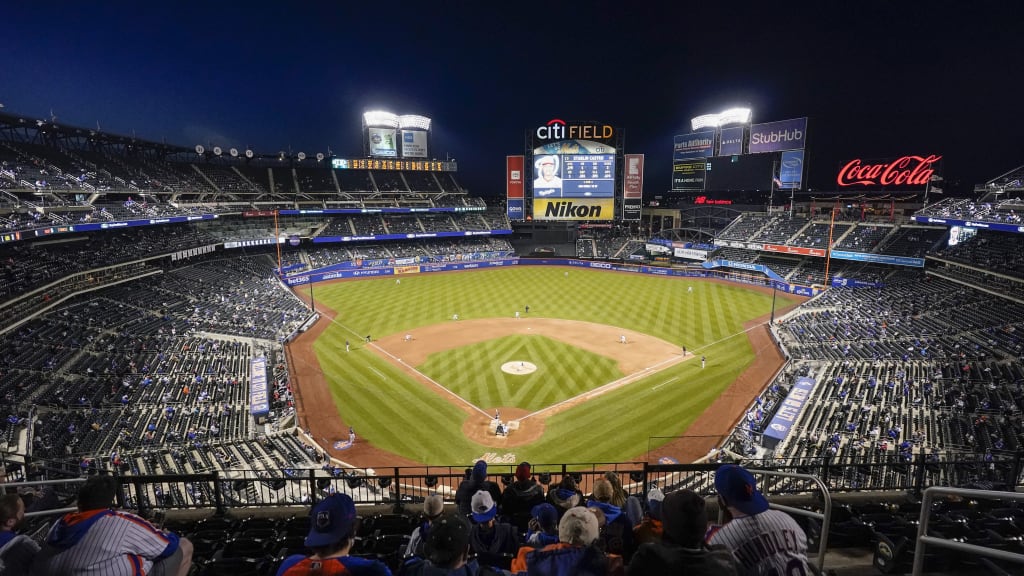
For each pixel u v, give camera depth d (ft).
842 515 33.01
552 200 278.46
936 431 81.05
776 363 126.72
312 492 44.80
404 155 321.93
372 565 12.44
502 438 91.20
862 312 155.63
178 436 84.94
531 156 275.18
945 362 108.58
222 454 80.23
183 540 15.25
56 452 75.92
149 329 133.69
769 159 251.60
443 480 78.48
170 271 189.37
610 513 21.68
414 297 204.74
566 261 279.90
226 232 242.99
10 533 15.92
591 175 273.75
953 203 184.85
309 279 228.43
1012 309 132.26
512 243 316.60
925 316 142.00
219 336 138.82
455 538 13.42
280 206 261.44
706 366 125.39
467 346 142.00
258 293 185.88
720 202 281.74
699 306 188.03
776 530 13.47
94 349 115.44
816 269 220.43
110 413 90.53
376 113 310.45
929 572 24.64
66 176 174.60
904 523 29.63
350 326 162.71
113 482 14.51
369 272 250.37
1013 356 105.60
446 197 323.98
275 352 132.36
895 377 103.71
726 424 95.55
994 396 89.25
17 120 175.01
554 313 179.01
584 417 98.94
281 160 294.66
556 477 79.15
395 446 88.48
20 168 162.40
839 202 239.71
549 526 20.80
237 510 41.47
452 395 109.29
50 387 95.61
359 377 119.44
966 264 157.17
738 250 254.88
